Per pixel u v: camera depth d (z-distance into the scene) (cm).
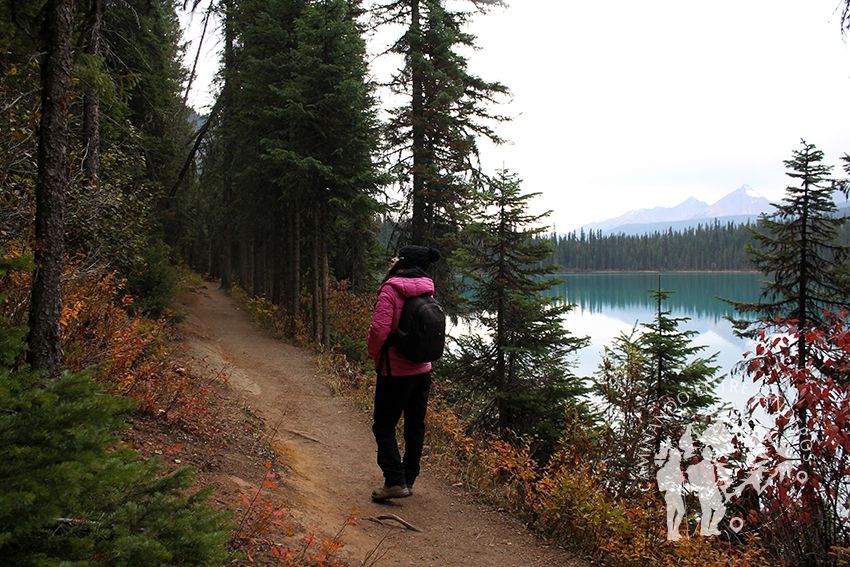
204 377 650
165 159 1342
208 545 170
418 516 376
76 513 155
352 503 387
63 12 288
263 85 1280
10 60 399
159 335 630
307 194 1235
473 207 878
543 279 902
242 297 2209
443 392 878
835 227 1148
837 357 347
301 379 844
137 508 173
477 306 895
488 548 342
